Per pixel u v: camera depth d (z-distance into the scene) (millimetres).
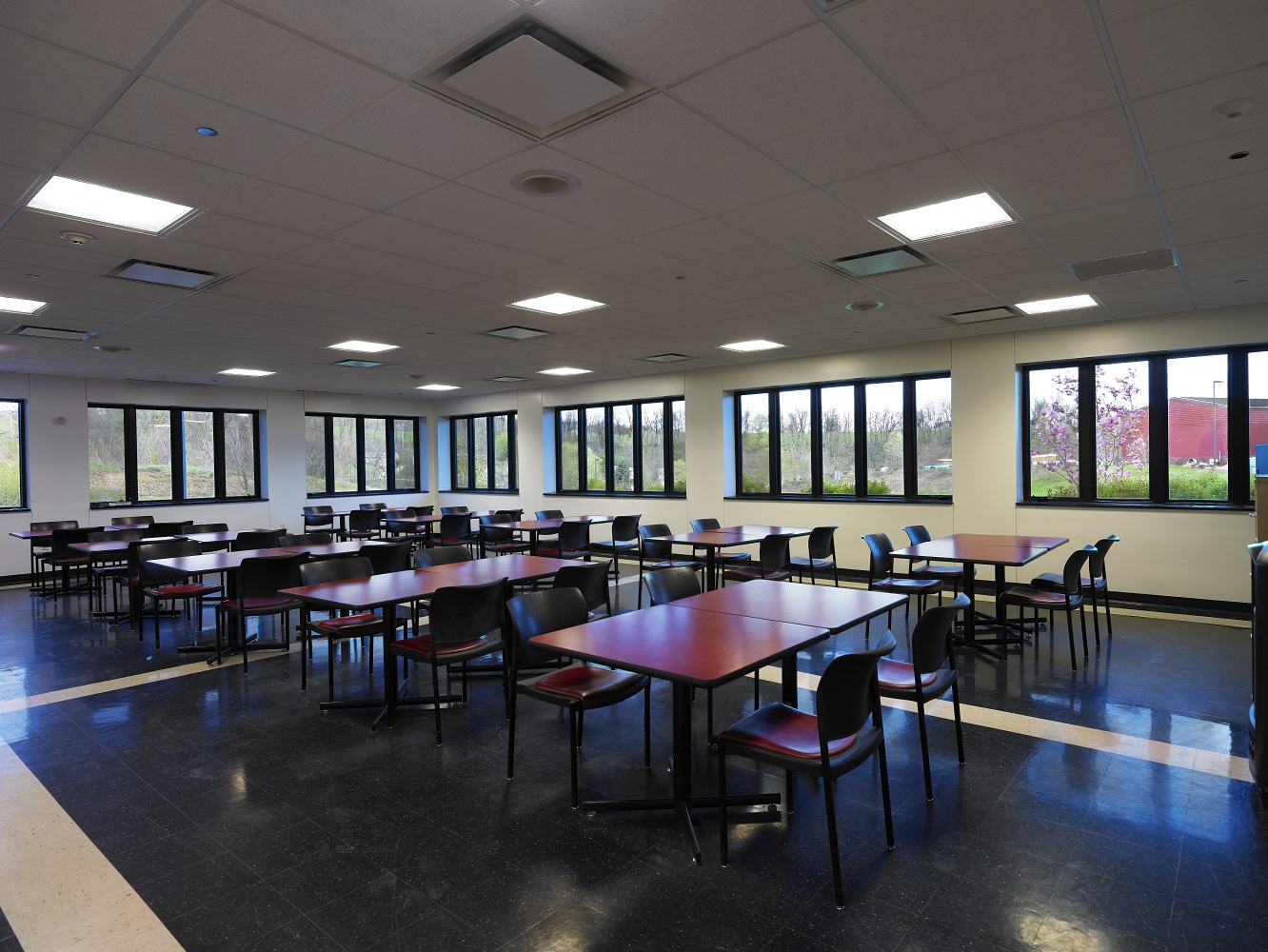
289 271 4965
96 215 3811
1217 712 4066
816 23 2234
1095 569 5660
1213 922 2203
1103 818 2863
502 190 3578
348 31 2223
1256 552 3094
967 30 2283
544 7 2123
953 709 3811
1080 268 5117
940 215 4039
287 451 12625
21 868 2598
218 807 3061
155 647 5938
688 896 2367
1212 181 3564
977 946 2098
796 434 9789
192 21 2145
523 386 12422
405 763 3525
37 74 2422
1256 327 6434
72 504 10211
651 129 2941
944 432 8500
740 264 4953
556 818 2932
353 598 3934
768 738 2562
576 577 4445
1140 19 2230
